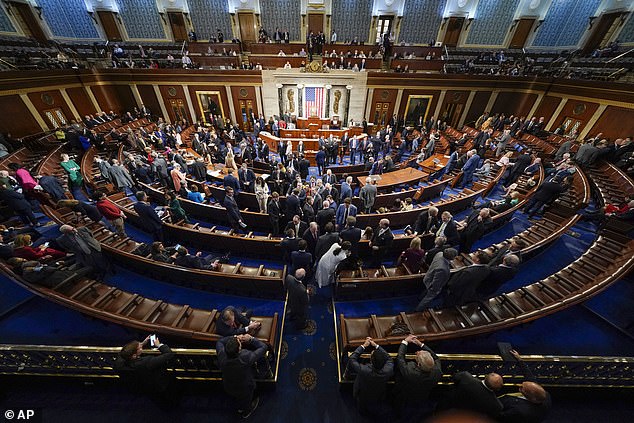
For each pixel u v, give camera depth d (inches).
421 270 228.4
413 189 427.2
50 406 155.2
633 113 512.1
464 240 264.5
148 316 180.5
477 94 786.8
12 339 191.5
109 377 158.6
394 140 739.4
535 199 343.9
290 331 204.2
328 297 235.1
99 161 374.9
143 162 446.0
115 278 246.8
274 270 231.6
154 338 137.3
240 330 163.5
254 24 834.2
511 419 106.7
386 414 153.9
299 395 164.7
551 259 281.1
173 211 299.1
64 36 765.3
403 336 165.8
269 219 315.6
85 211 269.9
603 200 352.5
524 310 188.7
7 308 210.1
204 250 290.5
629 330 204.2
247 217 322.0
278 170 401.4
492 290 193.2
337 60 786.2
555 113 675.4
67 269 206.8
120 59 753.0
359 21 828.0
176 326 175.8
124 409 155.0
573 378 149.3
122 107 770.2
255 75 755.4
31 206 326.0
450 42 853.8
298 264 211.5
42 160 412.2
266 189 338.0
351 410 157.9
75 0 754.8
